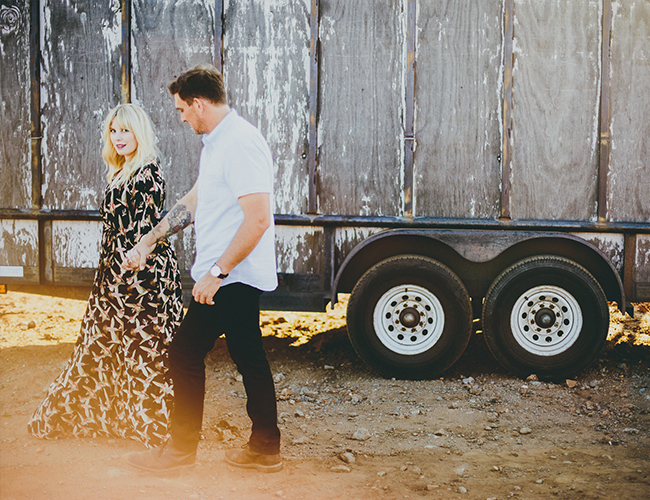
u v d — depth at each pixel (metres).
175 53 4.53
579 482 2.77
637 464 3.00
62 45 4.58
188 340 2.58
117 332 2.96
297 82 4.47
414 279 4.35
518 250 4.52
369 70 4.44
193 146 4.57
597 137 4.43
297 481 2.71
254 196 2.42
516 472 2.90
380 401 4.00
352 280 4.58
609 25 4.38
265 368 2.75
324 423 3.58
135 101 4.59
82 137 4.60
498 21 4.39
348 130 4.47
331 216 4.50
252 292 2.59
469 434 3.44
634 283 4.52
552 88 4.42
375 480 2.76
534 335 4.45
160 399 2.94
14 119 4.64
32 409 3.62
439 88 4.43
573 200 4.46
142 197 2.88
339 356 5.02
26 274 4.72
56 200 4.65
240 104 4.52
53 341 5.19
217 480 2.68
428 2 4.40
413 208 4.48
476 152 4.45
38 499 2.43
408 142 4.44
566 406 3.94
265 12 4.46
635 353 5.08
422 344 4.41
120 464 2.78
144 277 2.92
